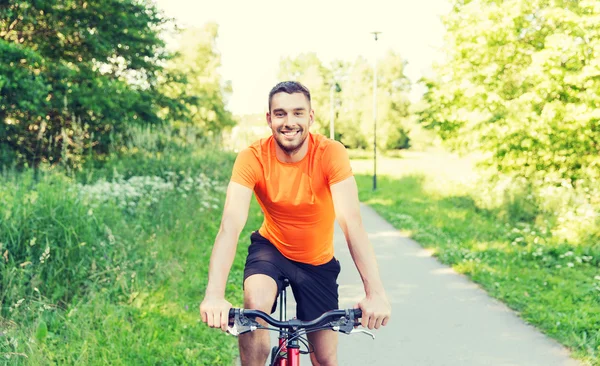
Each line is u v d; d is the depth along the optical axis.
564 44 12.54
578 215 11.45
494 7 14.54
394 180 30.50
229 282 7.91
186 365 4.98
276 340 5.91
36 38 17.33
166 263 7.80
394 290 7.74
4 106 14.09
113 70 20.14
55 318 5.62
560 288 7.48
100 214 7.48
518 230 11.58
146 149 14.04
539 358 5.32
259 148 3.11
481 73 14.95
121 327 5.49
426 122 18.92
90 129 17.03
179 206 10.78
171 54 20.92
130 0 18.36
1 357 4.47
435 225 13.45
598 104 12.51
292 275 3.20
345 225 3.02
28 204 6.47
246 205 3.07
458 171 23.38
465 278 8.40
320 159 3.04
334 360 3.36
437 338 5.87
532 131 13.32
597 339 5.57
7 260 5.75
